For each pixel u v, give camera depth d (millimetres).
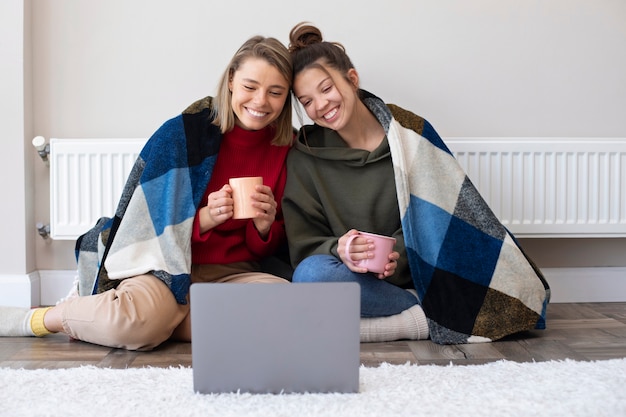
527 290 1764
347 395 1156
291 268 1892
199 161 1766
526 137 2236
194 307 1165
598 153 2188
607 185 2193
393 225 1856
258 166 1854
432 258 1766
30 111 2229
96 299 1605
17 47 2174
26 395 1162
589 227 2193
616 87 2303
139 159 1787
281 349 1169
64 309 1642
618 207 2197
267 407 1090
